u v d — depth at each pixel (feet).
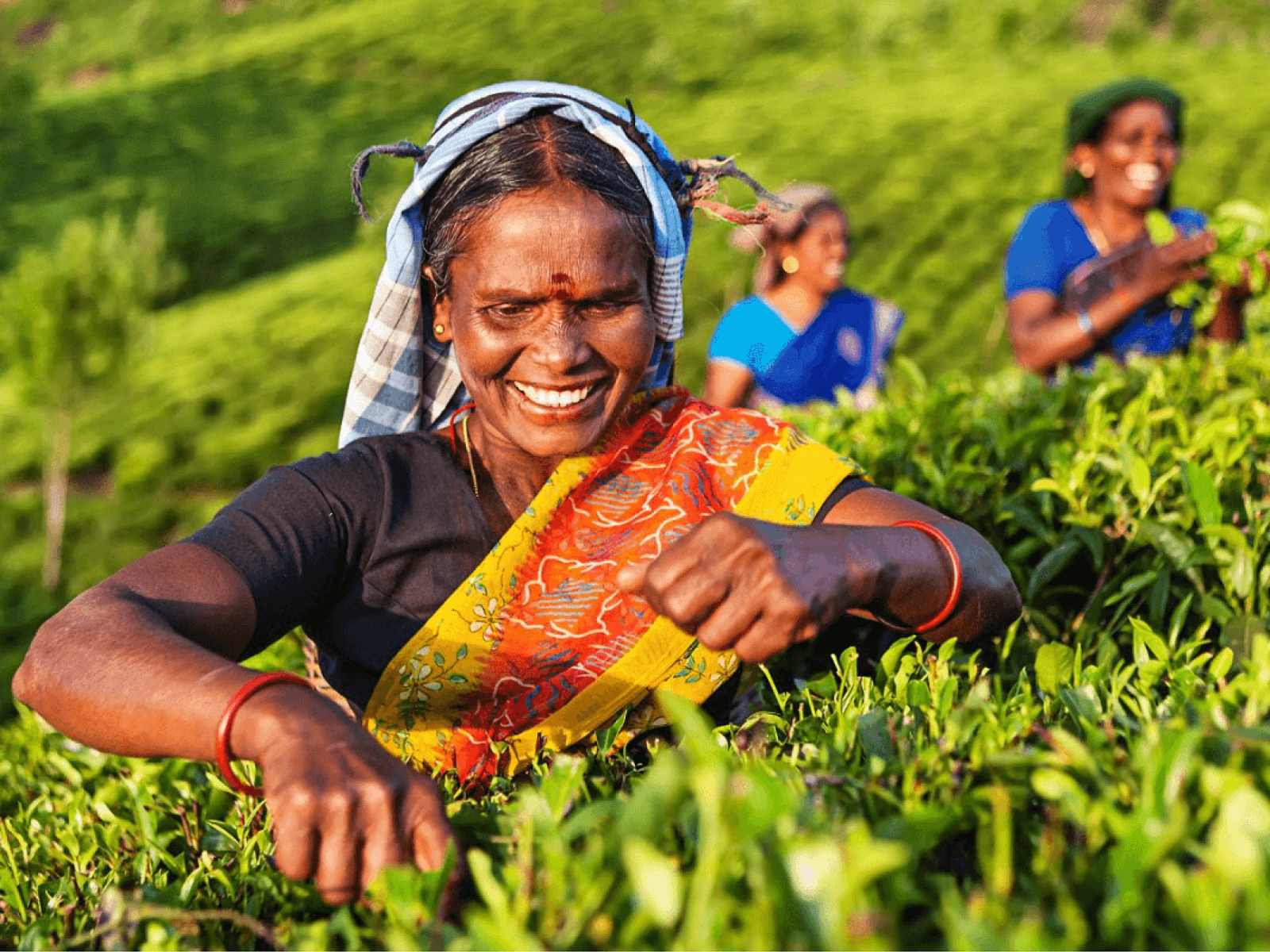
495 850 3.15
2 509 61.87
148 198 105.50
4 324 55.31
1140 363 9.11
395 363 5.01
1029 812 2.96
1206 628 4.68
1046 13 141.59
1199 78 120.16
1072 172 12.32
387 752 3.16
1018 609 4.35
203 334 79.56
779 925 2.11
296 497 4.58
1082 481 6.12
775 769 3.18
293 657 7.41
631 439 4.93
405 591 4.71
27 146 120.16
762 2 151.33
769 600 3.47
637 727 4.80
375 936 2.82
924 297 77.00
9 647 50.37
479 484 4.89
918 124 104.01
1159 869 2.30
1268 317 11.50
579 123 4.51
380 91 133.18
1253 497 6.42
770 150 101.40
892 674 4.07
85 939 2.99
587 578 4.76
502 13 147.43
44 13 165.48
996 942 2.01
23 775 6.60
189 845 4.25
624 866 2.41
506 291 4.35
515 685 4.73
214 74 138.92
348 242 96.22
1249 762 2.70
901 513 4.57
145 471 64.49
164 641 3.56
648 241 4.58
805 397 14.11
